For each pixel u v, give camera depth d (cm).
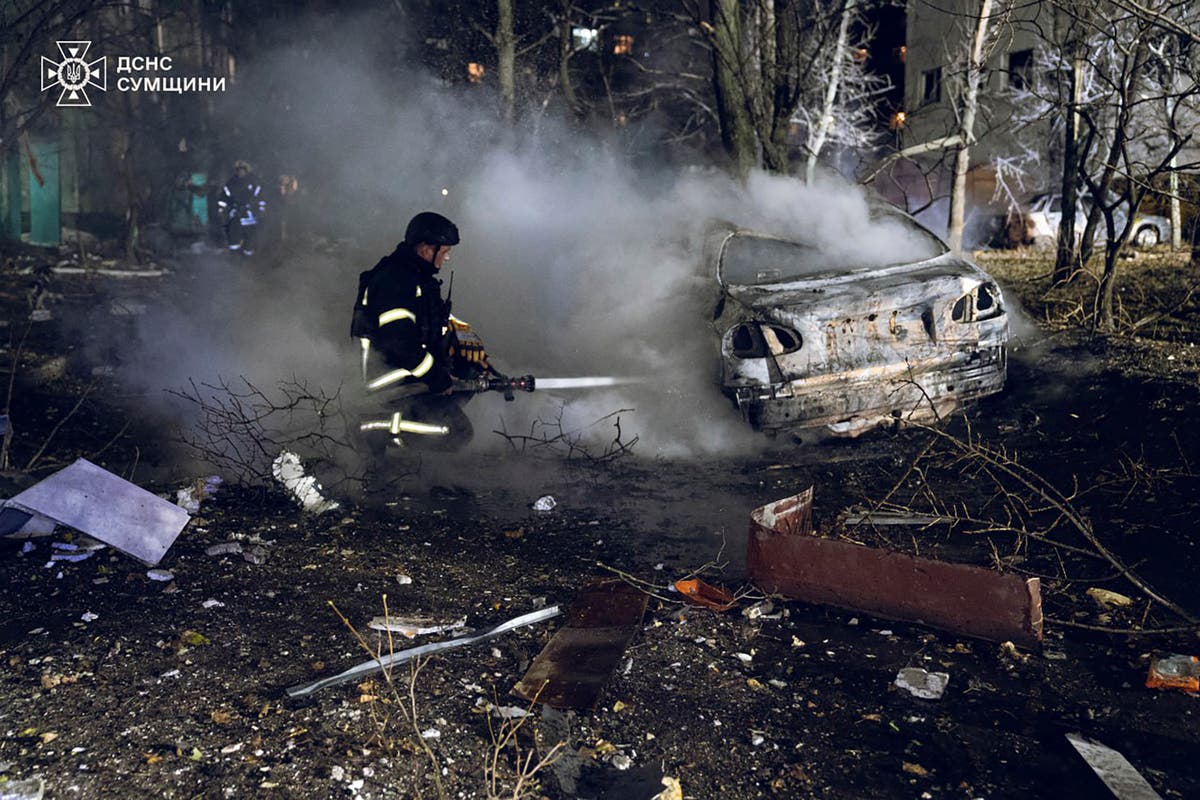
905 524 445
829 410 555
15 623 332
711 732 275
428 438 505
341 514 471
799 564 356
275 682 296
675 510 482
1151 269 1170
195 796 238
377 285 480
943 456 540
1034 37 1461
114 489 404
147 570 384
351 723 272
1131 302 894
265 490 493
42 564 387
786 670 312
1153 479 451
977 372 582
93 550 399
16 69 870
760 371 546
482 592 377
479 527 458
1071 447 537
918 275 583
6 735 262
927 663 314
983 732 274
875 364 552
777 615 351
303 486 480
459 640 326
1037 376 664
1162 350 661
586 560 414
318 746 260
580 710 284
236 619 342
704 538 441
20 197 1716
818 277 602
